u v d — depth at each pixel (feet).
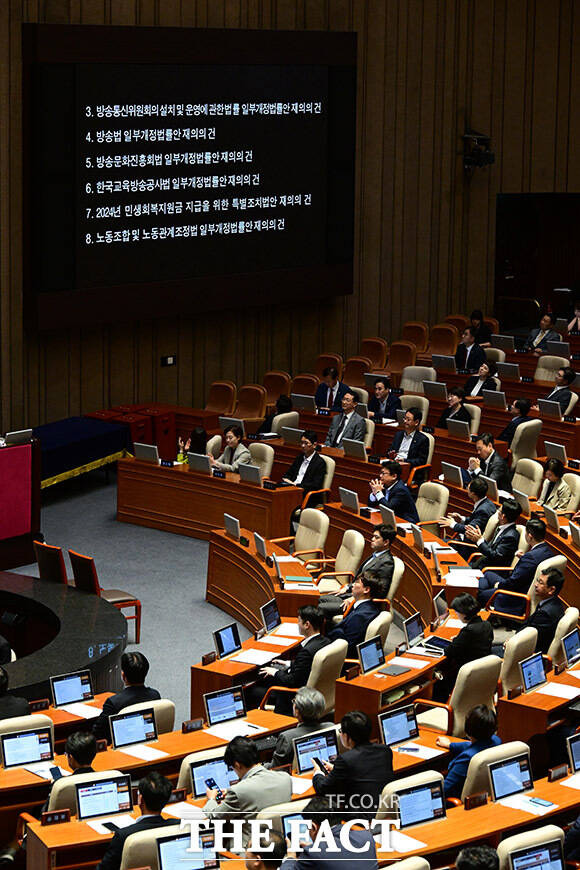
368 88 72.18
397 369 68.69
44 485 53.93
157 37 59.41
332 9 69.82
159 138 60.23
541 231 87.30
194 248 62.49
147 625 42.93
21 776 27.07
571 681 31.63
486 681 30.30
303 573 40.68
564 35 79.36
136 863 22.40
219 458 53.36
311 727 28.37
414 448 51.98
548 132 80.07
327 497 50.14
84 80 57.11
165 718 29.53
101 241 58.80
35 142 56.08
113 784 25.29
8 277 57.06
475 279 79.92
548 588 34.99
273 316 70.13
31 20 56.70
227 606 44.34
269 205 65.31
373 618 35.22
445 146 76.74
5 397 57.72
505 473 48.01
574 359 67.51
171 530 52.75
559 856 22.75
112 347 62.44
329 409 59.31
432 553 40.29
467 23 76.59
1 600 40.91
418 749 28.76
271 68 64.18
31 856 24.67
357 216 73.05
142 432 59.67
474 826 24.44
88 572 40.57
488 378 61.41
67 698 32.01
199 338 66.64
